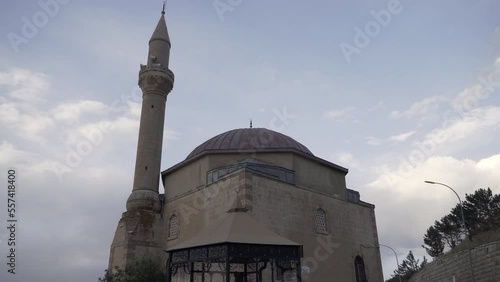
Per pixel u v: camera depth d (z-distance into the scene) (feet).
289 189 97.25
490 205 196.44
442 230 216.95
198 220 98.53
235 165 97.30
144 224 108.68
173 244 104.63
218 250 48.67
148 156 119.65
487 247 88.84
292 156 105.60
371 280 111.45
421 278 140.26
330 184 114.83
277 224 89.92
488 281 86.74
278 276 82.99
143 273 91.97
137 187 116.16
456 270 104.53
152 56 131.64
